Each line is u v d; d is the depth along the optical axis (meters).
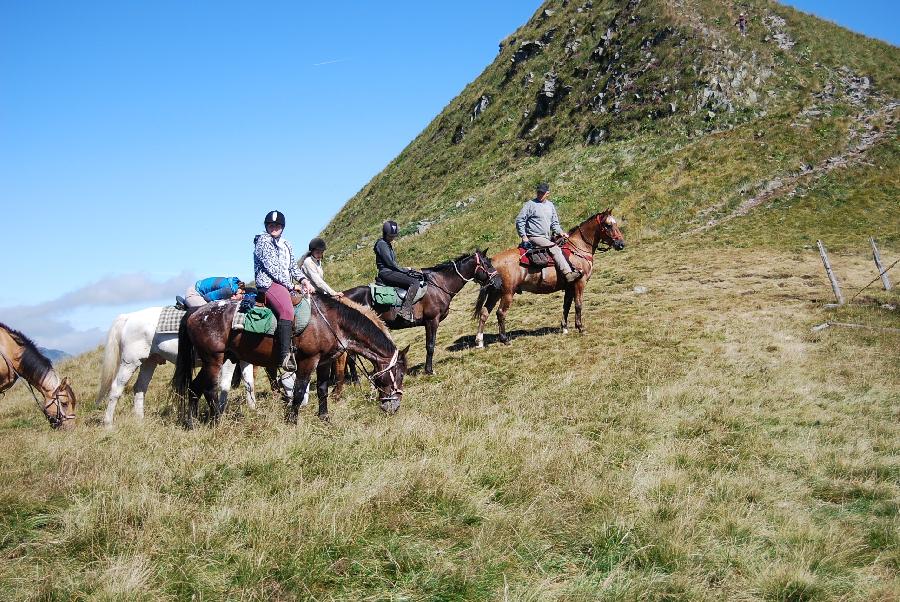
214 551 4.73
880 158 26.42
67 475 6.12
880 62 36.97
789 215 24.06
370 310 9.23
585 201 28.03
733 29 38.91
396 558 4.79
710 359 11.48
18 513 5.34
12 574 4.47
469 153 44.75
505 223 28.67
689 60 36.38
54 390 9.93
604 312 15.87
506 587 4.33
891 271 17.81
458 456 6.76
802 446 7.63
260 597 4.23
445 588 4.50
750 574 4.80
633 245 24.38
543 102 42.75
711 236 23.55
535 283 13.80
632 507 5.71
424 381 11.84
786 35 39.09
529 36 50.81
